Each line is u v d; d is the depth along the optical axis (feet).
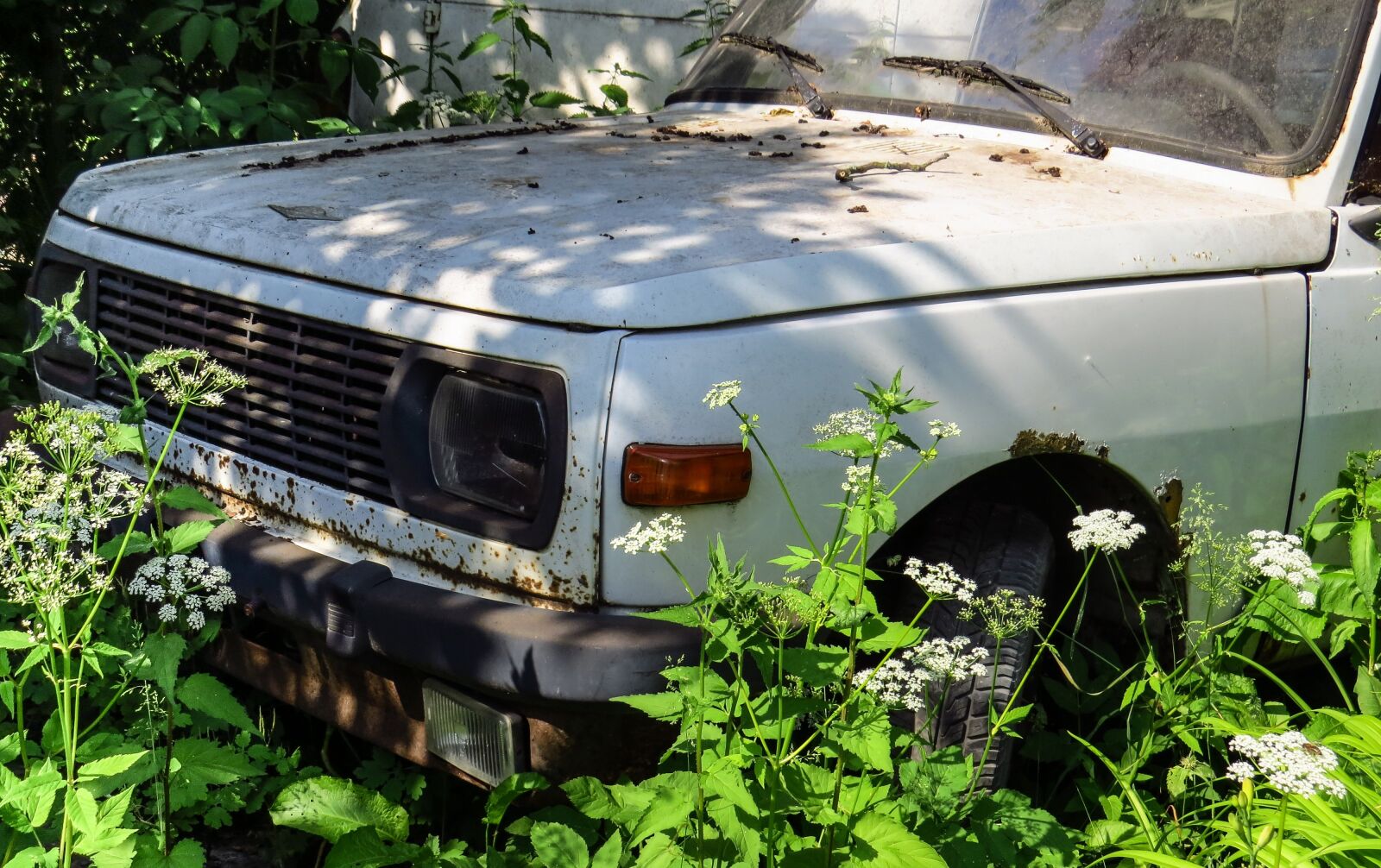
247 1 22.36
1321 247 9.84
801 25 13.51
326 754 9.61
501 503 7.88
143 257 9.72
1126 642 10.27
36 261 10.92
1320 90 10.30
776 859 6.84
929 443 8.09
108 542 8.50
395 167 10.62
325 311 8.51
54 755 7.93
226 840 9.36
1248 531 9.67
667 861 6.59
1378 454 9.66
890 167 10.23
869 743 6.49
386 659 8.05
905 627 6.75
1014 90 11.46
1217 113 10.62
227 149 12.09
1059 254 8.70
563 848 7.09
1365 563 8.82
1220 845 7.72
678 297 7.54
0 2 18.90
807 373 7.73
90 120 18.58
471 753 7.81
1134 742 9.27
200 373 9.16
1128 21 11.31
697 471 7.39
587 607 7.55
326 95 22.16
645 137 11.93
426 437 8.17
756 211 8.93
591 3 21.35
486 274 7.97
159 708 8.46
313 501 8.66
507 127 12.92
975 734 8.91
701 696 6.48
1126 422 8.85
